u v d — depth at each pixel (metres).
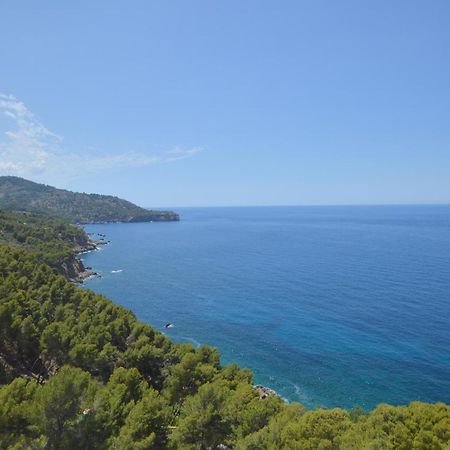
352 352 88.31
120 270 191.62
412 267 175.25
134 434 35.28
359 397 70.88
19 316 66.44
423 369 79.00
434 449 34.50
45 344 62.53
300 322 109.50
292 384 75.94
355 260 199.12
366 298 128.38
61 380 33.09
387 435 36.72
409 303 120.88
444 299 123.50
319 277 163.88
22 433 32.78
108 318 79.69
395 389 72.75
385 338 94.94
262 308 123.81
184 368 58.88
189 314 120.06
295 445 35.59
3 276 86.50
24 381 38.62
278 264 198.12
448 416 37.91
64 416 32.72
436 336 94.56
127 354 67.38
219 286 155.38
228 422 43.38
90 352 61.72
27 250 170.25
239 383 57.25
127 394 44.69
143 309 126.31
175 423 46.19
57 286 89.75
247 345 95.12
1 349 65.88
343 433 36.75
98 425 33.81
